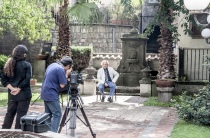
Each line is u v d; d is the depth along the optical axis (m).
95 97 14.39
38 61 18.45
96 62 20.14
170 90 12.59
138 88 15.66
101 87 13.20
